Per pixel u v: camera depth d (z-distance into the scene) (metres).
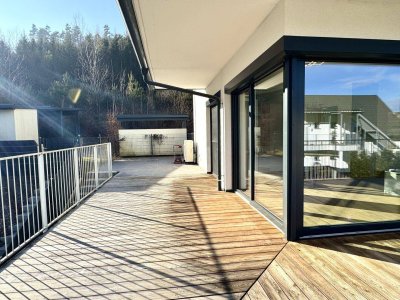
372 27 3.08
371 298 2.15
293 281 2.41
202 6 3.06
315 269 2.59
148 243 3.23
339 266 2.64
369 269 2.57
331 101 3.28
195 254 2.94
